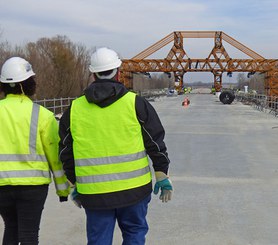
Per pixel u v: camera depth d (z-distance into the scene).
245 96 49.72
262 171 9.54
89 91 3.35
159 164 3.48
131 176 3.37
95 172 3.35
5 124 3.64
